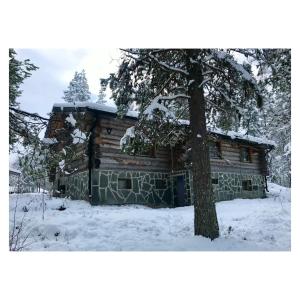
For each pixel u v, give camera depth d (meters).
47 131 11.66
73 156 10.34
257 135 24.03
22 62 10.26
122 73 8.11
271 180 34.03
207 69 8.62
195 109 7.85
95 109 13.97
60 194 18.36
